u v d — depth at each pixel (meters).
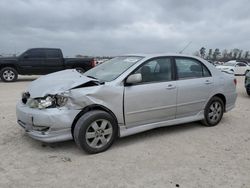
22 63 14.65
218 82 5.80
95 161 3.99
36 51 14.77
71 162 3.95
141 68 4.76
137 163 3.94
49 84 4.43
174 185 3.35
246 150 4.50
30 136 4.44
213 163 3.97
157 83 4.87
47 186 3.29
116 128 4.46
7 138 4.84
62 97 4.06
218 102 5.86
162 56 5.11
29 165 3.83
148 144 4.70
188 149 4.50
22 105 4.46
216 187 3.32
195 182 3.42
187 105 5.32
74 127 4.15
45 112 4.00
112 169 3.74
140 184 3.36
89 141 4.21
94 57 15.82
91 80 4.33
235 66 24.12
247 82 10.21
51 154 4.21
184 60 5.41
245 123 6.15
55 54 15.05
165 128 5.64
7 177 3.48
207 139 5.01
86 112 4.21
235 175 3.62
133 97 4.54
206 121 5.75
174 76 5.16
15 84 13.44
